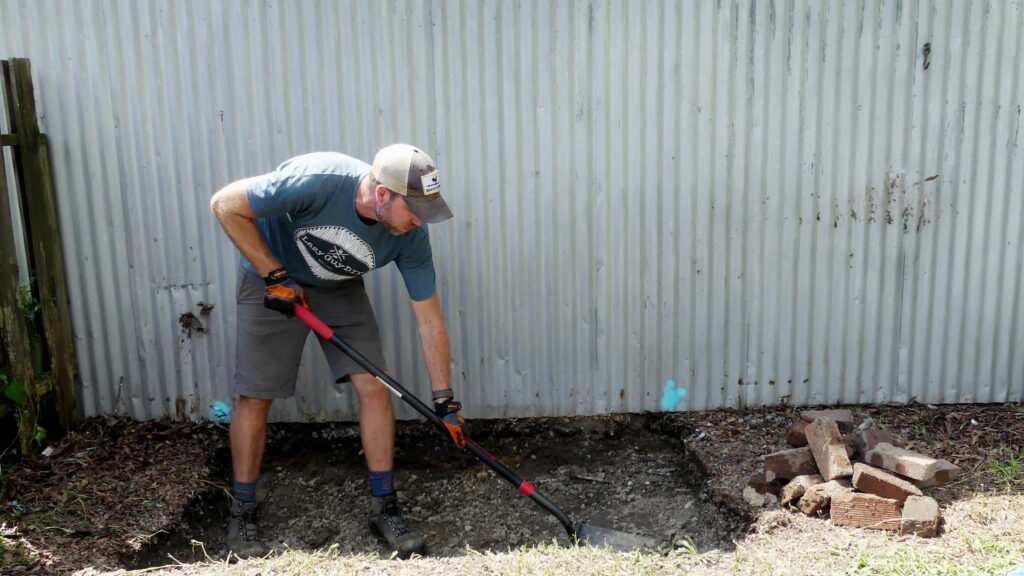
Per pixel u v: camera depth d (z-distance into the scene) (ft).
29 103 12.09
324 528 11.69
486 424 13.60
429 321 10.95
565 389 13.60
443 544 11.38
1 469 11.70
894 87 12.59
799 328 13.46
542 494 11.32
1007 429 12.69
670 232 13.03
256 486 11.33
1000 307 13.41
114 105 12.41
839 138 12.76
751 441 12.70
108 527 10.62
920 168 12.87
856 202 12.98
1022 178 12.92
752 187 12.91
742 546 10.03
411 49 12.28
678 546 10.91
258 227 10.62
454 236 12.92
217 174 12.64
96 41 12.19
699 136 12.70
